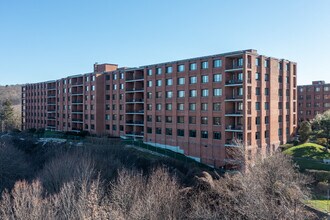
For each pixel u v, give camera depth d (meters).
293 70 61.53
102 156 48.53
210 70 51.16
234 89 49.88
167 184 28.41
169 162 46.00
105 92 76.81
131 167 43.88
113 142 60.66
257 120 49.91
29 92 112.38
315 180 36.81
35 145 69.50
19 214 21.86
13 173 47.38
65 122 89.19
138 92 68.31
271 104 53.09
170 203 22.31
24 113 117.62
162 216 20.77
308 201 27.20
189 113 54.84
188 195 27.58
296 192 25.12
